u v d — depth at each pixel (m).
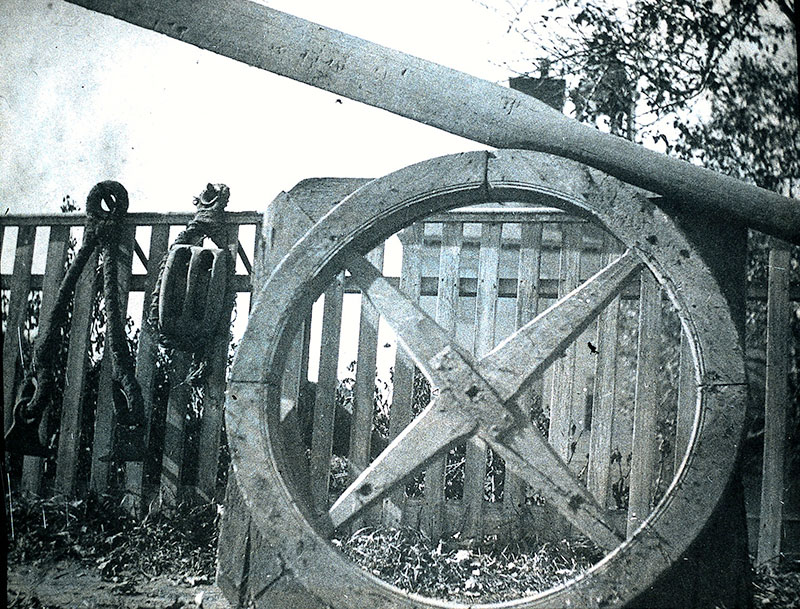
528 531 3.89
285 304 3.53
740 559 3.18
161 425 4.46
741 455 3.18
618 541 3.24
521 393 3.39
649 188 3.55
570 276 4.01
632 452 3.84
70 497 4.46
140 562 4.00
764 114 4.14
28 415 4.55
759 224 3.43
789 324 3.88
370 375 4.11
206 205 4.51
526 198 3.53
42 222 4.79
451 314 4.11
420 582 3.68
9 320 4.80
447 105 3.85
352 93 3.98
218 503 4.30
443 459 4.01
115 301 4.55
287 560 3.28
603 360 3.96
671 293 3.31
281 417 3.72
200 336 4.39
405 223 3.62
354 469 4.06
